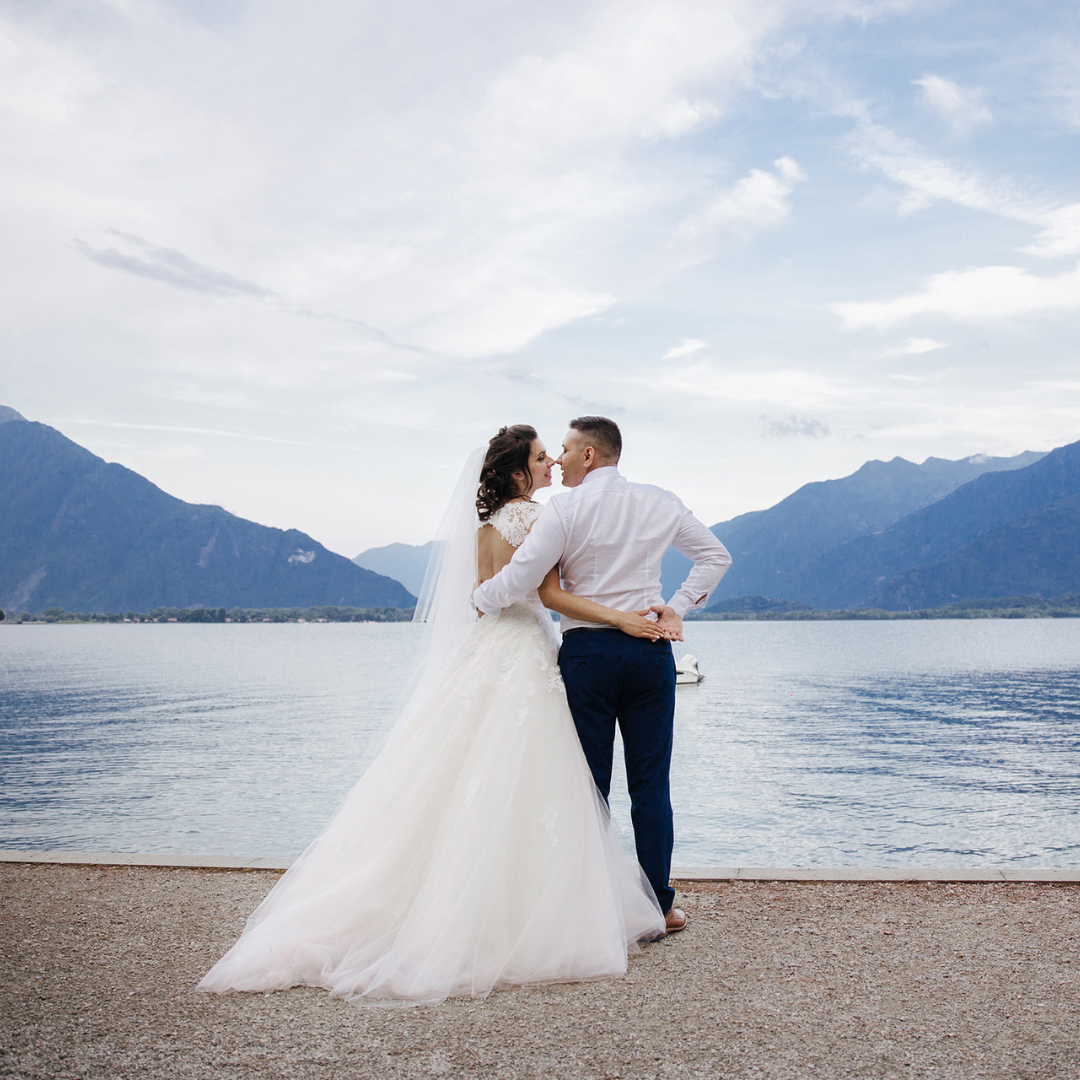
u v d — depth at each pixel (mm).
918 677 50156
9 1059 2111
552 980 2652
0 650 100750
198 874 4078
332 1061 2102
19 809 13367
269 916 2873
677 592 3217
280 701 35312
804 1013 2385
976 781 16406
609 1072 2023
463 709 3039
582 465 3178
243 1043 2215
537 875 2750
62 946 3043
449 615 3334
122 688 43469
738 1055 2115
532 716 2982
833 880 3855
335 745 21234
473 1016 2402
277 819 12508
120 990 2619
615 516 3035
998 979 2631
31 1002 2514
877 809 13703
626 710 3076
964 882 3791
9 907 3533
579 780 2945
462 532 3367
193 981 2699
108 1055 2139
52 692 40969
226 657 81812
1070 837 11812
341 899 2822
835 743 22094
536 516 3246
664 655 3025
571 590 3090
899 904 3492
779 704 34094
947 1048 2145
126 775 16656
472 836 2779
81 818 12664
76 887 3848
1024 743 22141
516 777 2873
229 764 18062
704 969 2766
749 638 136625
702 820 12922
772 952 2926
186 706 33000
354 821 3021
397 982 2564
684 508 3221
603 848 2895
